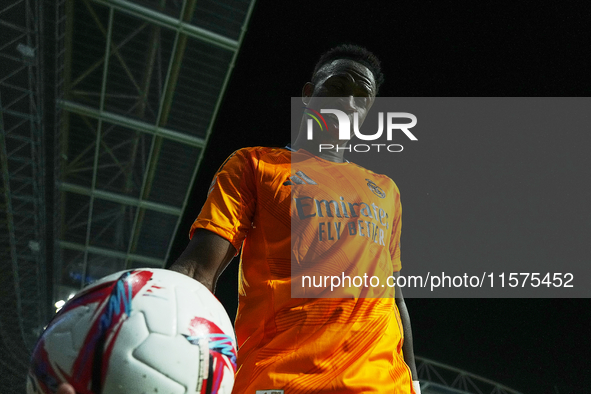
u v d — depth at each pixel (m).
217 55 13.57
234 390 1.18
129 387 0.89
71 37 13.07
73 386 0.89
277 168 1.44
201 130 15.48
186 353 0.95
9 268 22.59
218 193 1.35
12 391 24.62
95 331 0.92
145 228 19.48
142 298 0.99
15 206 19.23
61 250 21.09
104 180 17.69
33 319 26.77
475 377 18.34
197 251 1.24
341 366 1.18
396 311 1.52
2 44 13.09
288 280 1.28
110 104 14.88
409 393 1.35
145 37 13.16
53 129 15.41
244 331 1.30
